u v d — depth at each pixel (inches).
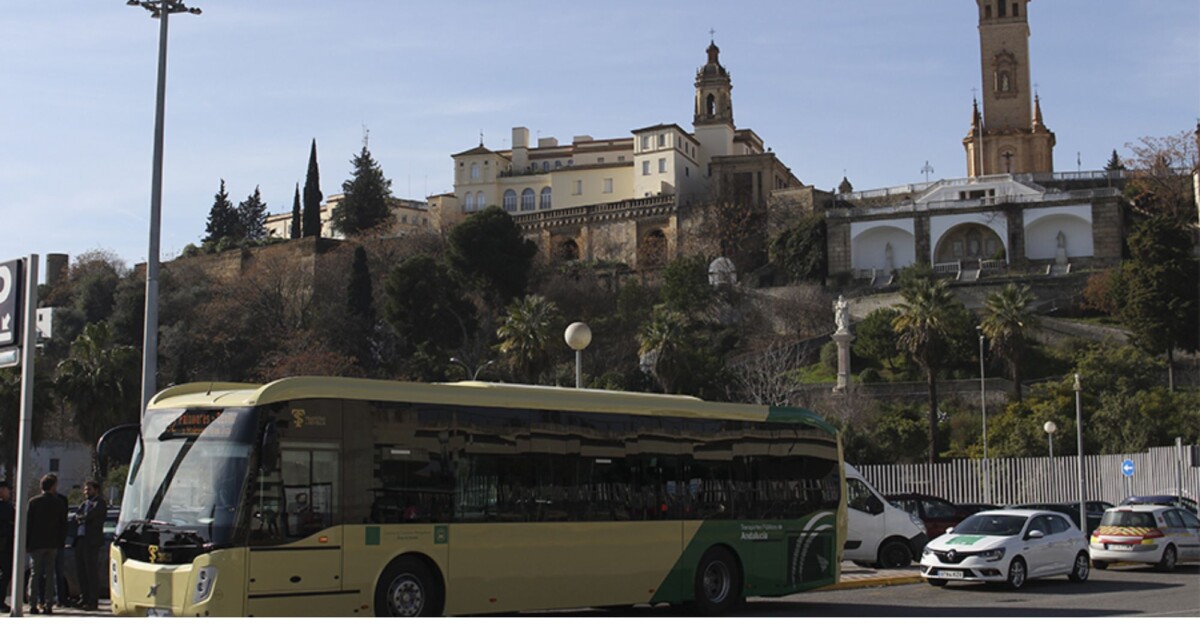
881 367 3302.2
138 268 4562.0
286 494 610.2
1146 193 4020.7
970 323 3115.2
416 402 671.1
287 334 3693.4
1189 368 3051.2
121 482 1988.2
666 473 788.6
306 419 625.6
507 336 2711.6
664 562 773.9
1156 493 1769.2
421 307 3437.5
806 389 2970.0
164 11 1110.4
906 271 3988.7
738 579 819.4
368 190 5064.0
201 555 592.4
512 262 3831.2
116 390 2268.7
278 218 6451.8
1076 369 2819.9
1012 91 4940.9
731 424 836.6
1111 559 1168.2
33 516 760.3
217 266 4480.8
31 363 623.2
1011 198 4109.3
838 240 4279.0
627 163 5068.9
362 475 639.1
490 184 5260.8
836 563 885.8
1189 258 3011.8
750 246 4601.4
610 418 764.6
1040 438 2288.4
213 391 670.5
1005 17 4982.8
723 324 3804.1
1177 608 781.3
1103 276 3607.3
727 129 5241.1
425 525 658.8
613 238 4810.5
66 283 4269.2
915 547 1166.3
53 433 2933.1
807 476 879.7
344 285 4040.4
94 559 813.9
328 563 617.0
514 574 695.1
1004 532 992.2
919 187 4581.7
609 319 3683.6
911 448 2524.6
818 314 3838.6
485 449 695.7
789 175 5300.2
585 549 731.4
